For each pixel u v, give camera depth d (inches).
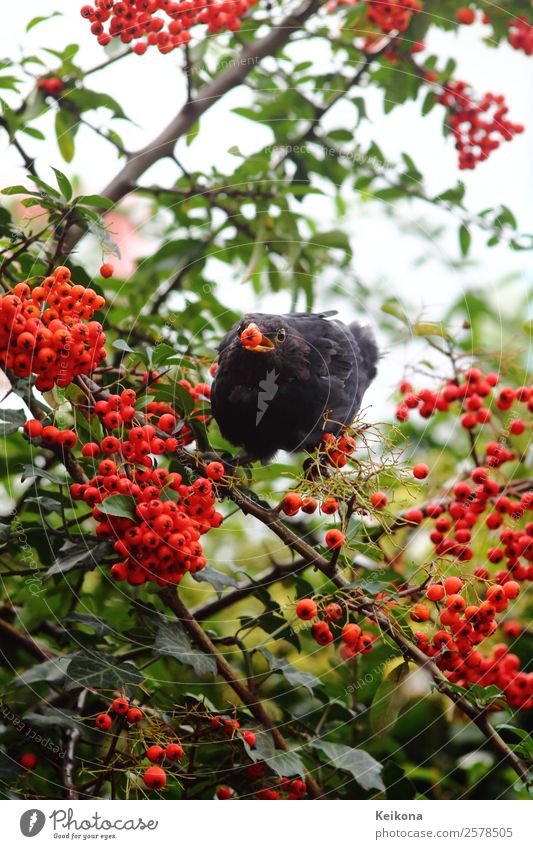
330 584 107.7
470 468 122.8
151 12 122.0
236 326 129.9
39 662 107.4
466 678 104.3
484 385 121.6
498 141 144.6
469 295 154.5
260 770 100.8
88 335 86.4
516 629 119.6
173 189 134.1
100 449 101.5
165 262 140.5
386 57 148.1
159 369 102.0
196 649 98.3
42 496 103.9
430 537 107.0
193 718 96.5
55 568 93.8
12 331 82.9
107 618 119.4
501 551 107.3
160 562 88.0
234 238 144.3
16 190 93.4
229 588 132.7
